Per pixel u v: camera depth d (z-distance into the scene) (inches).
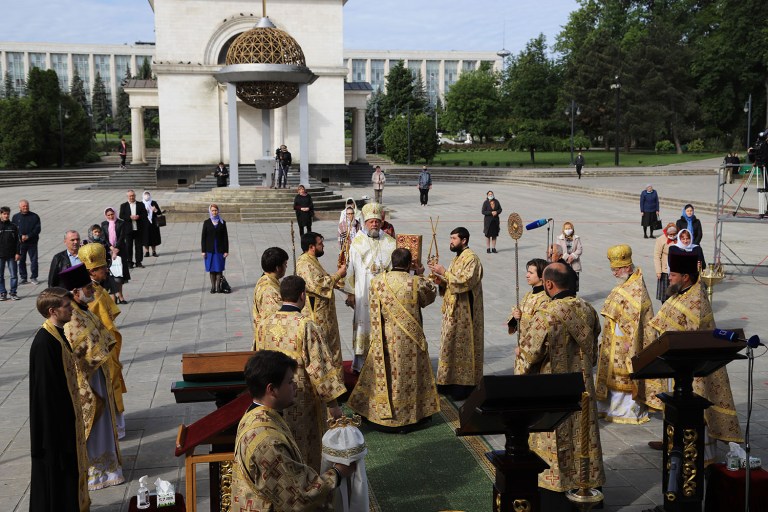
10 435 303.9
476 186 1839.3
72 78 5187.0
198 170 1748.3
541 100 3282.5
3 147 2411.4
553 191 1647.4
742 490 222.8
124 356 420.8
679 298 265.7
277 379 146.8
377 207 358.6
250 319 511.5
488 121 3326.8
